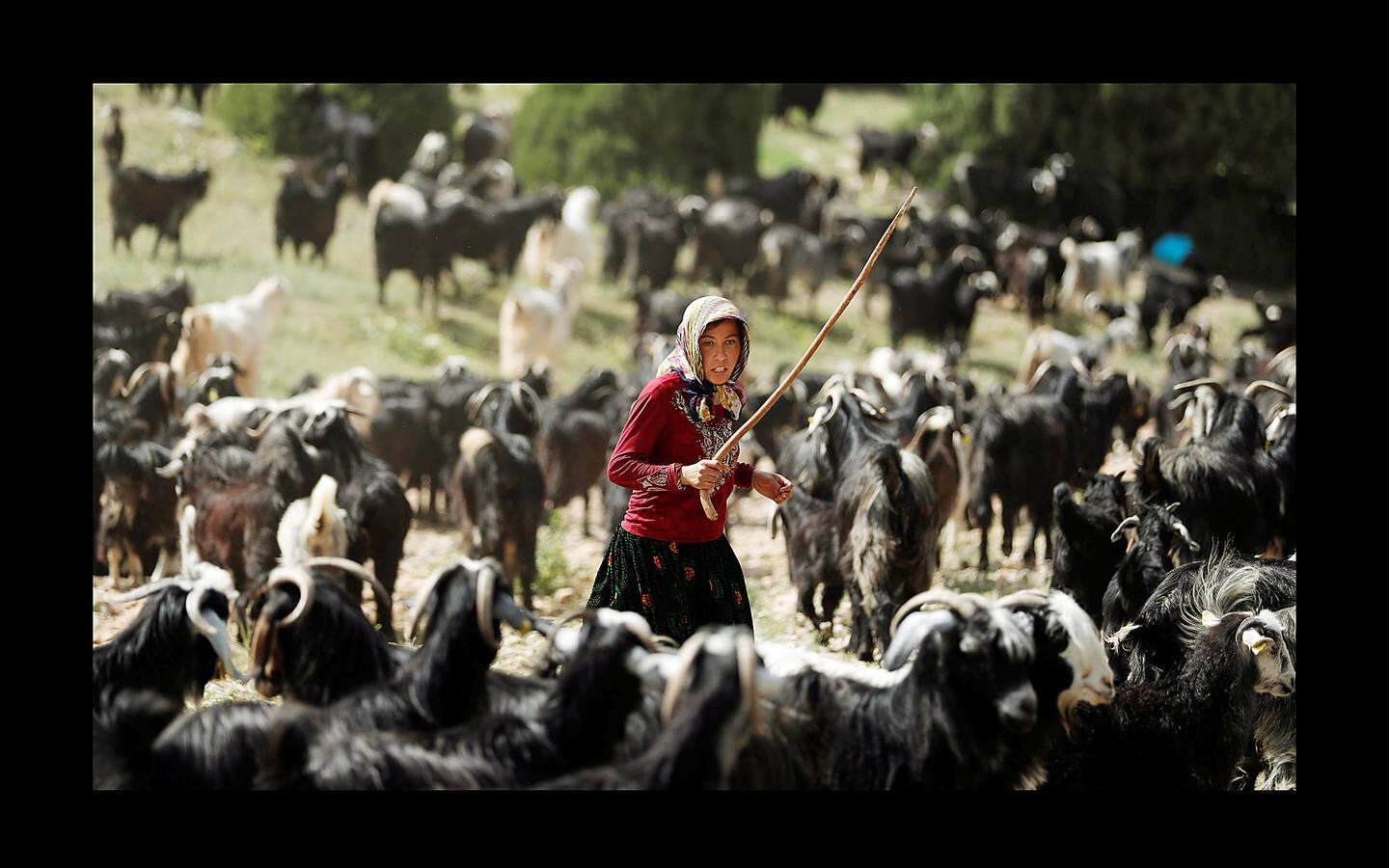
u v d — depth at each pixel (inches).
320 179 1228.5
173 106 1270.9
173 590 243.1
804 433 508.4
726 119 1339.8
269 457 434.3
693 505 242.2
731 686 192.2
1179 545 339.6
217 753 215.0
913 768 216.5
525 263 1170.6
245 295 935.0
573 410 609.6
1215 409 460.8
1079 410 607.5
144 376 578.6
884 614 380.5
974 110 1409.9
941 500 494.9
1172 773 258.2
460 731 207.6
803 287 1220.5
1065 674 223.5
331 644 224.4
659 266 1088.8
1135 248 1235.9
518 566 482.9
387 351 904.9
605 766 203.0
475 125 1323.8
